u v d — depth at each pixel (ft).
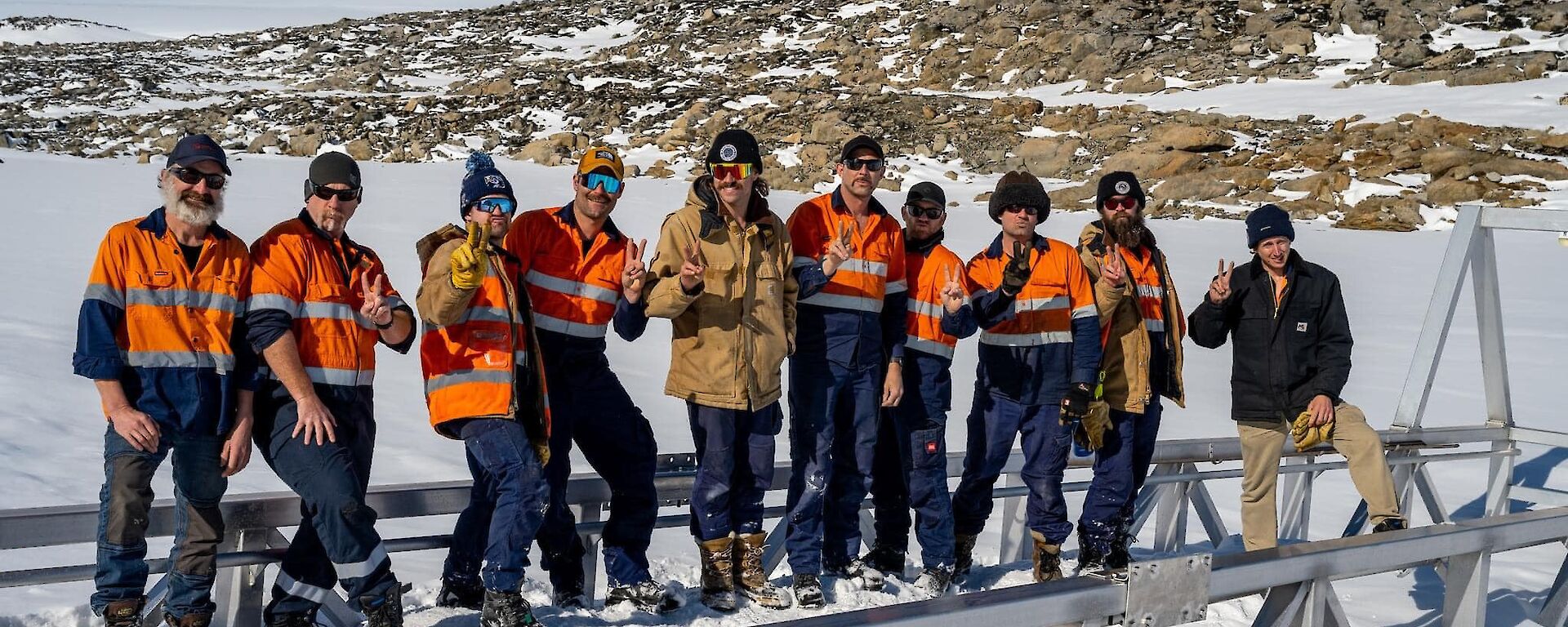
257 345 10.55
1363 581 17.78
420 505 12.48
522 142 113.60
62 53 171.94
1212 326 17.03
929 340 14.78
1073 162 100.42
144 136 109.40
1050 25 149.69
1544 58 116.88
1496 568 18.76
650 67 152.66
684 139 108.17
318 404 10.64
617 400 13.05
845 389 14.07
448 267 11.12
